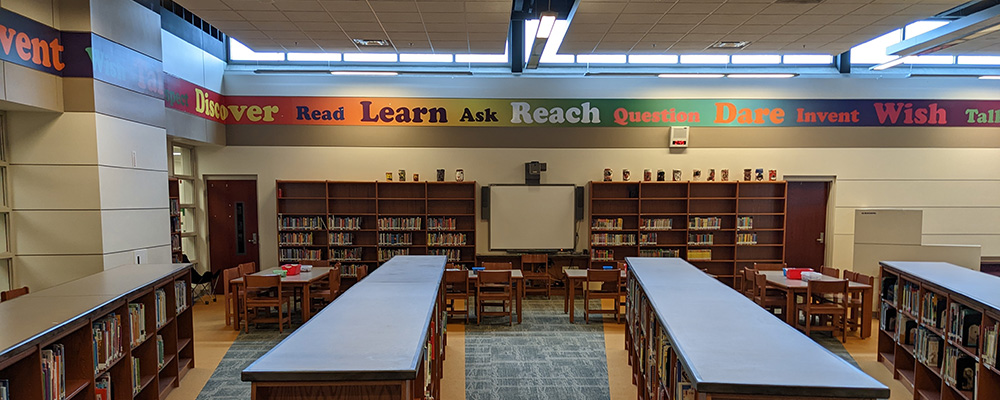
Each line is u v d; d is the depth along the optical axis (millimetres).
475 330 6078
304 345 2148
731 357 2100
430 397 3039
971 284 3740
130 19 5457
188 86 7023
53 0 4773
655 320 3129
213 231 8273
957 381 3572
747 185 8414
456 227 8461
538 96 8367
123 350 3432
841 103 8305
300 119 8234
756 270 6656
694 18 5746
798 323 6145
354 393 1956
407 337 2281
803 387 1797
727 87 8352
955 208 8328
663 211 8477
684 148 8406
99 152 4969
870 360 5078
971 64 8359
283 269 6480
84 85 4879
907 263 4750
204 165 8156
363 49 7215
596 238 8289
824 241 8578
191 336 4773
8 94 4246
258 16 5707
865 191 8367
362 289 3414
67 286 3547
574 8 5465
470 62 8469
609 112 8375
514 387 4359
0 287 4914
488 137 8391
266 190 8250
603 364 4910
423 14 5648
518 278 6441
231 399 4125
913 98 8242
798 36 6445
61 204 4941
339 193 8312
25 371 2432
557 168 8445
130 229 5422
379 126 8305
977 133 8266
